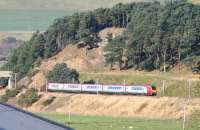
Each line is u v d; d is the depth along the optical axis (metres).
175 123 198.88
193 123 162.12
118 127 188.00
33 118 42.69
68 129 41.22
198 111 165.50
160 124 197.00
